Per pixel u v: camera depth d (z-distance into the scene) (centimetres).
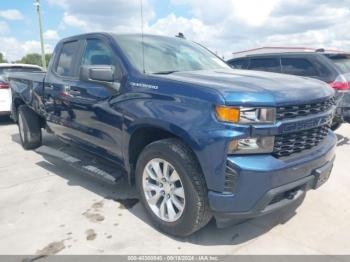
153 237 314
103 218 351
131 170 357
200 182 281
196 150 273
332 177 459
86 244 304
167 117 292
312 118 292
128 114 334
